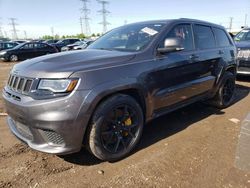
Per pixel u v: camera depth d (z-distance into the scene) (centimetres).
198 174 282
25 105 268
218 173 284
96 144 286
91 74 277
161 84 350
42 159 315
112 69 295
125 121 314
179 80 381
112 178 278
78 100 264
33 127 272
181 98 393
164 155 323
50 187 264
